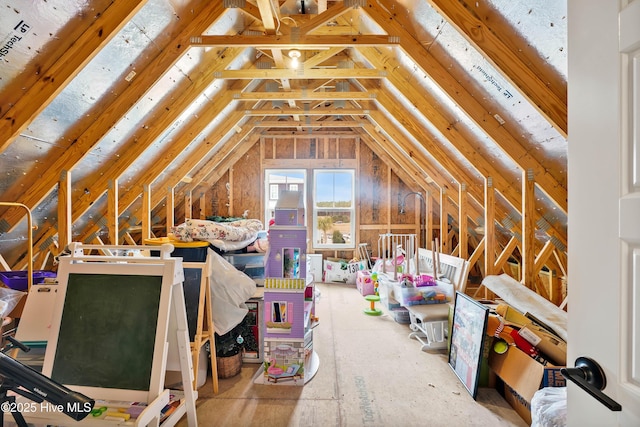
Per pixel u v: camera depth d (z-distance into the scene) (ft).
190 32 7.48
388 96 11.85
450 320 8.86
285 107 14.17
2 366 2.53
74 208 9.60
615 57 2.09
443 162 12.27
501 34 6.03
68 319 4.98
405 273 12.95
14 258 9.37
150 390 4.59
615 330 2.08
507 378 6.68
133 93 7.51
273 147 19.45
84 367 4.77
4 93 5.61
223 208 19.42
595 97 2.25
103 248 5.45
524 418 6.23
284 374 7.54
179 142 11.50
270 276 7.91
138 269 5.06
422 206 19.43
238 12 8.66
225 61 9.66
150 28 6.79
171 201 14.11
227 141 16.53
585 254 2.33
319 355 9.07
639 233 1.91
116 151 9.22
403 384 7.55
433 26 7.14
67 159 7.64
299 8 10.25
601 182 2.20
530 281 8.90
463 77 7.75
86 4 5.44
